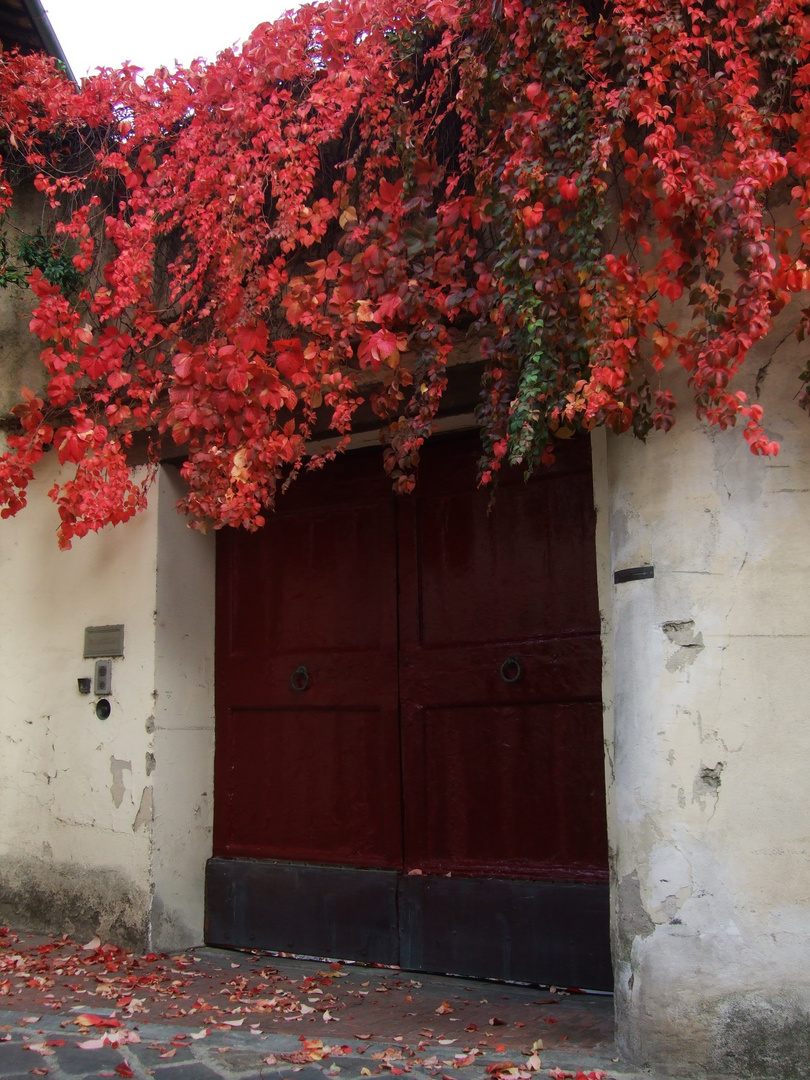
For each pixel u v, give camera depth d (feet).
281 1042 11.96
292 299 13.93
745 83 11.28
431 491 16.42
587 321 11.82
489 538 15.78
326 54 14.34
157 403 17.46
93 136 18.56
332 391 14.94
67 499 15.65
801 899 10.71
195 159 16.25
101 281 18.78
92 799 17.61
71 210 19.08
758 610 11.34
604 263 11.56
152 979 14.90
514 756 15.10
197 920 17.28
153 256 17.21
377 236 14.01
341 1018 13.03
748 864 10.95
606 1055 11.28
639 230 12.39
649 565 11.94
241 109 14.98
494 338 14.06
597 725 14.46
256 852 17.25
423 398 13.30
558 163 12.08
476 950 14.78
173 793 17.22
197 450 14.42
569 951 14.07
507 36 12.67
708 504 11.69
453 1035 12.19
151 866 16.70
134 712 17.35
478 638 15.62
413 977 15.03
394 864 15.85
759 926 10.80
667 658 11.63
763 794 11.02
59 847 17.85
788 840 10.85
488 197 13.15
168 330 15.89
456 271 13.33
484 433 12.83
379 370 15.69
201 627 18.11
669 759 11.43
